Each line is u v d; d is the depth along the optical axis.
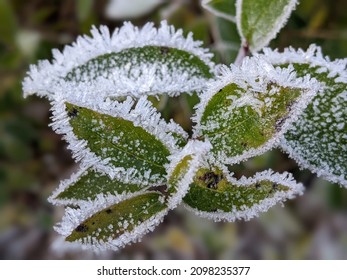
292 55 0.23
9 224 0.45
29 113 0.43
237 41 0.30
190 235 0.44
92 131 0.21
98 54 0.24
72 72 0.24
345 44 0.34
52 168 0.44
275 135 0.21
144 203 0.22
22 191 0.44
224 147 0.22
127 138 0.22
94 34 0.24
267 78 0.21
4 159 0.43
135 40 0.24
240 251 0.44
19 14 0.40
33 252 0.45
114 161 0.22
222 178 0.22
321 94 0.23
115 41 0.24
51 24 0.40
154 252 0.44
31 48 0.38
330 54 0.33
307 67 0.23
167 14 0.35
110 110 0.21
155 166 0.22
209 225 0.43
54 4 0.40
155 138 0.22
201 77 0.24
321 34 0.33
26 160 0.44
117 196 0.22
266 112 0.21
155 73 0.24
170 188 0.21
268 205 0.22
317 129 0.23
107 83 0.23
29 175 0.44
